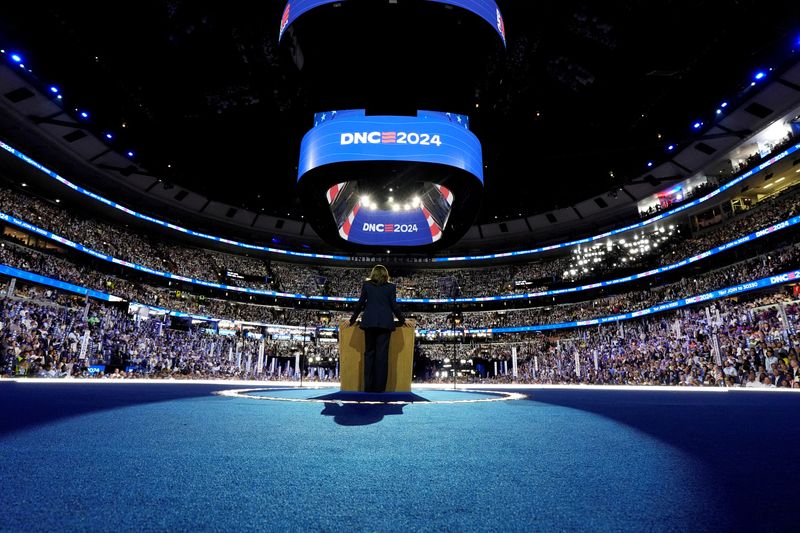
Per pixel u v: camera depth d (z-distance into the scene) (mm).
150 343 27250
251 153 35844
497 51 17109
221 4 21297
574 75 25875
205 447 1918
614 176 40188
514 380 36969
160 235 47500
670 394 7520
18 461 1586
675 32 22719
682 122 31250
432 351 48594
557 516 1122
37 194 37219
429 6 14430
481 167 14961
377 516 1119
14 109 30062
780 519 1088
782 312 16312
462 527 1038
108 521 1038
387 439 2197
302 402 4180
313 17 15586
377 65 19188
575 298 49125
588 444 2113
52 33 22953
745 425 2818
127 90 26797
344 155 13875
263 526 1034
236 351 36562
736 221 36312
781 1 20578
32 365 17625
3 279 28500
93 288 34344
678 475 1532
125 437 2105
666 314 37562
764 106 29484
